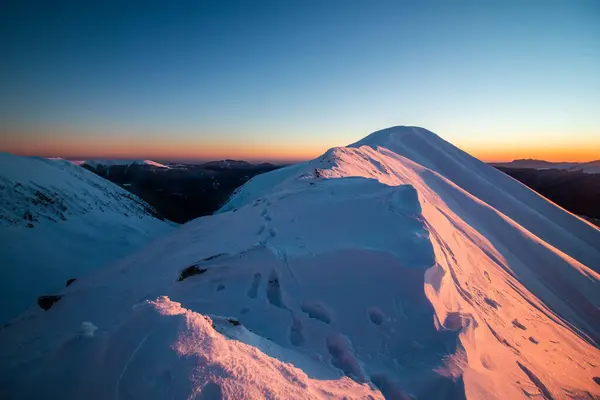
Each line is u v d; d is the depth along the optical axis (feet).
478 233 53.88
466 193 78.48
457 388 11.97
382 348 14.34
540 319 26.76
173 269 20.93
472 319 16.37
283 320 15.84
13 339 16.72
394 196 24.79
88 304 19.04
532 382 14.83
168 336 8.96
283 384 9.03
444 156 126.11
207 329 9.63
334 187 27.76
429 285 17.49
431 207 35.22
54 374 9.01
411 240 19.33
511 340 18.43
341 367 13.41
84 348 9.62
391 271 17.53
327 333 15.05
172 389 7.43
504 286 32.55
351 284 17.51
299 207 25.11
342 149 64.28
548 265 49.78
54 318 18.30
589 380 17.71
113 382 7.95
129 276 21.93
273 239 21.49
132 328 9.52
